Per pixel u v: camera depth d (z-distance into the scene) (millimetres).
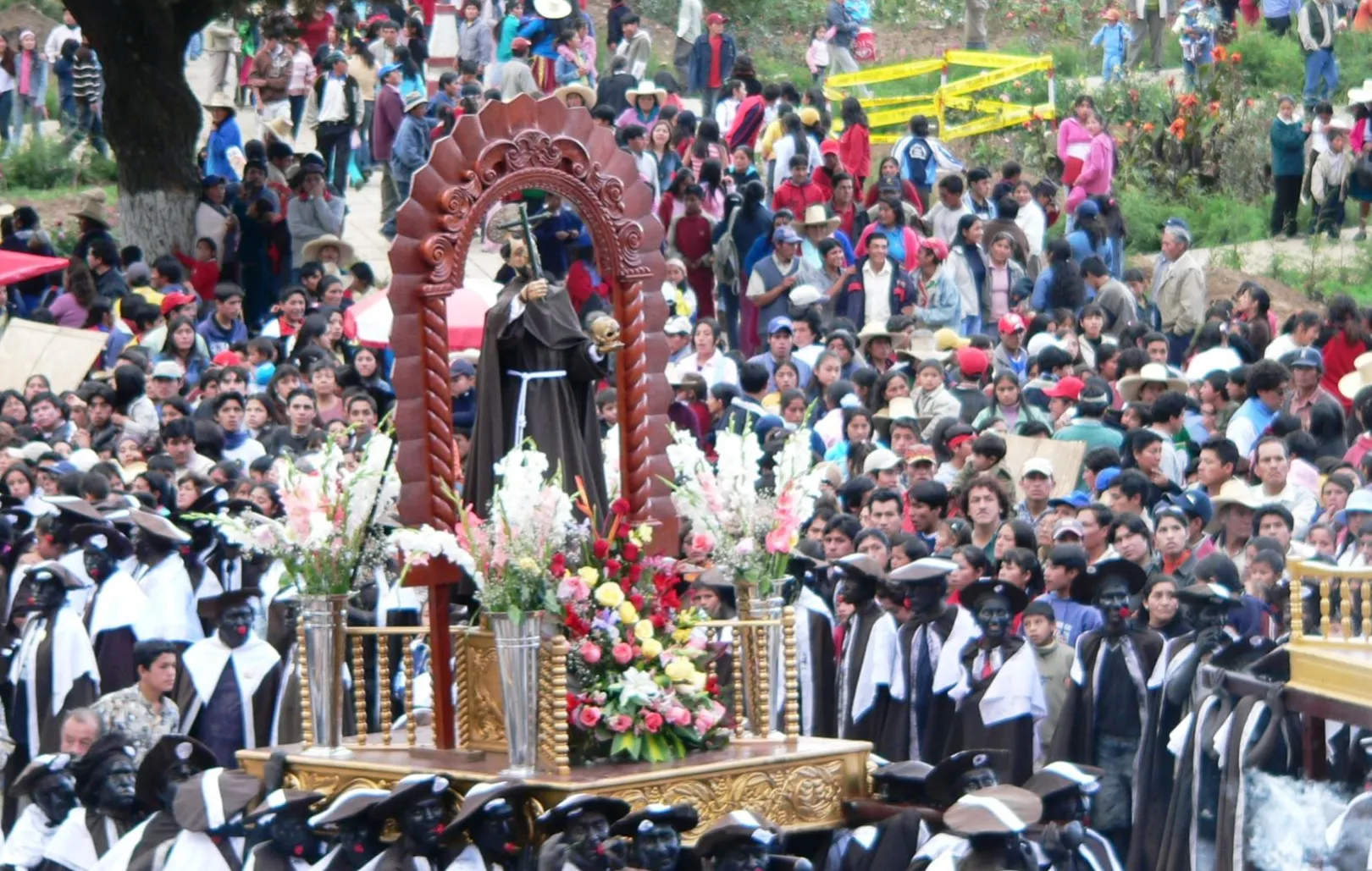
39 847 13852
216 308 28094
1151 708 15297
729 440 13930
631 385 13602
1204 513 17688
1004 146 41500
